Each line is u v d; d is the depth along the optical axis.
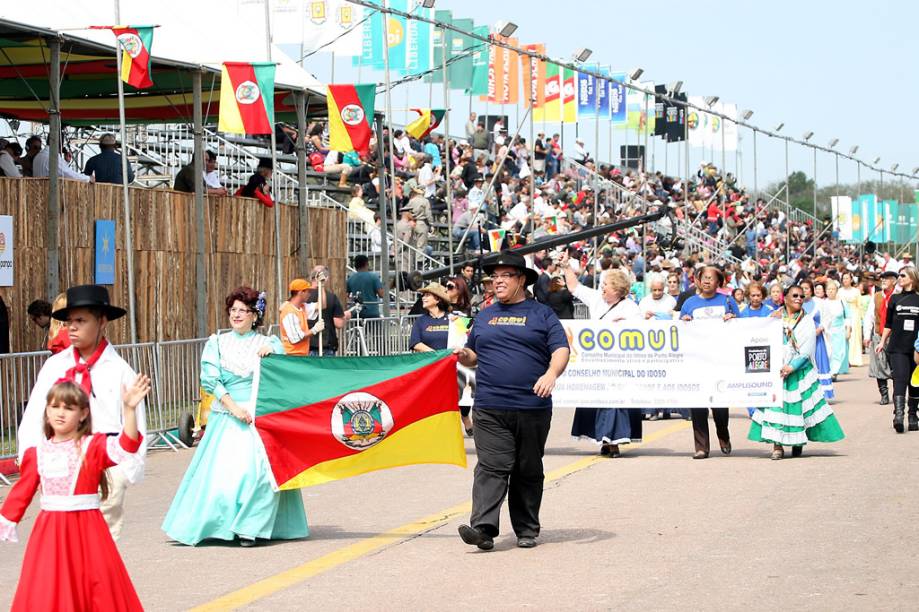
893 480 13.74
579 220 41.97
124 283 20.92
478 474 10.34
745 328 15.67
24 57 21.78
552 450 16.95
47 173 21.09
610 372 16.05
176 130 32.84
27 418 8.47
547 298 25.67
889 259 52.75
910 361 18.77
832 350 28.80
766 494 12.89
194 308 22.59
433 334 16.77
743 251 50.75
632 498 12.80
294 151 34.97
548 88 41.72
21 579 7.10
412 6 35.06
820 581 8.96
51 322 17.23
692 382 15.82
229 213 23.61
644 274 33.97
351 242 32.31
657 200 48.03
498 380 10.31
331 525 11.64
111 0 21.38
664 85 51.41
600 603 8.38
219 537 10.58
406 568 9.65
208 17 23.80
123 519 12.23
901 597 8.45
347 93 21.77
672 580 9.07
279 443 10.62
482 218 35.97
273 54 24.53
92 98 25.70
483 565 9.73
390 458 10.83
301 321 16.89
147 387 7.23
